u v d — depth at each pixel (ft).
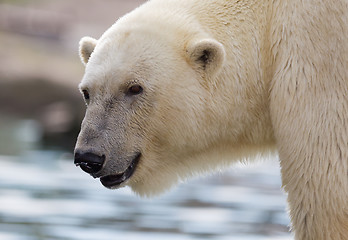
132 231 51.44
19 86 139.54
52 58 162.20
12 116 134.21
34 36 185.98
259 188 69.72
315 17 31.22
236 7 33.58
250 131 33.99
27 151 92.07
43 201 60.70
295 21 31.63
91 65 32.37
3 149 92.58
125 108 31.91
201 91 32.63
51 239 48.52
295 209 31.09
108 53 32.14
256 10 33.22
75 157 31.63
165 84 31.94
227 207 60.54
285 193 32.32
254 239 49.73
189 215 57.11
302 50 31.19
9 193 63.31
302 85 30.96
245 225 53.98
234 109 33.27
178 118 32.45
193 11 33.71
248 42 33.01
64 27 197.88
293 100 31.12
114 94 31.83
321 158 30.30
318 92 30.66
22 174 73.41
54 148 97.09
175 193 66.33
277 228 53.21
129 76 31.63
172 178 34.76
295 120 30.96
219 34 33.22
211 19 33.50
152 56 31.89
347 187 30.04
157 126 32.40
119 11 217.97
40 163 81.82
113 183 33.27
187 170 34.81
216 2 33.86
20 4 216.54
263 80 32.96
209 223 54.39
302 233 30.96
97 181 70.85
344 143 30.17
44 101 136.26
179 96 32.22
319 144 30.35
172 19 33.17
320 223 30.37
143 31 32.42
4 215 55.26
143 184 34.45
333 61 30.63
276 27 32.27
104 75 31.78
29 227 51.88
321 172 30.27
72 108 129.39
